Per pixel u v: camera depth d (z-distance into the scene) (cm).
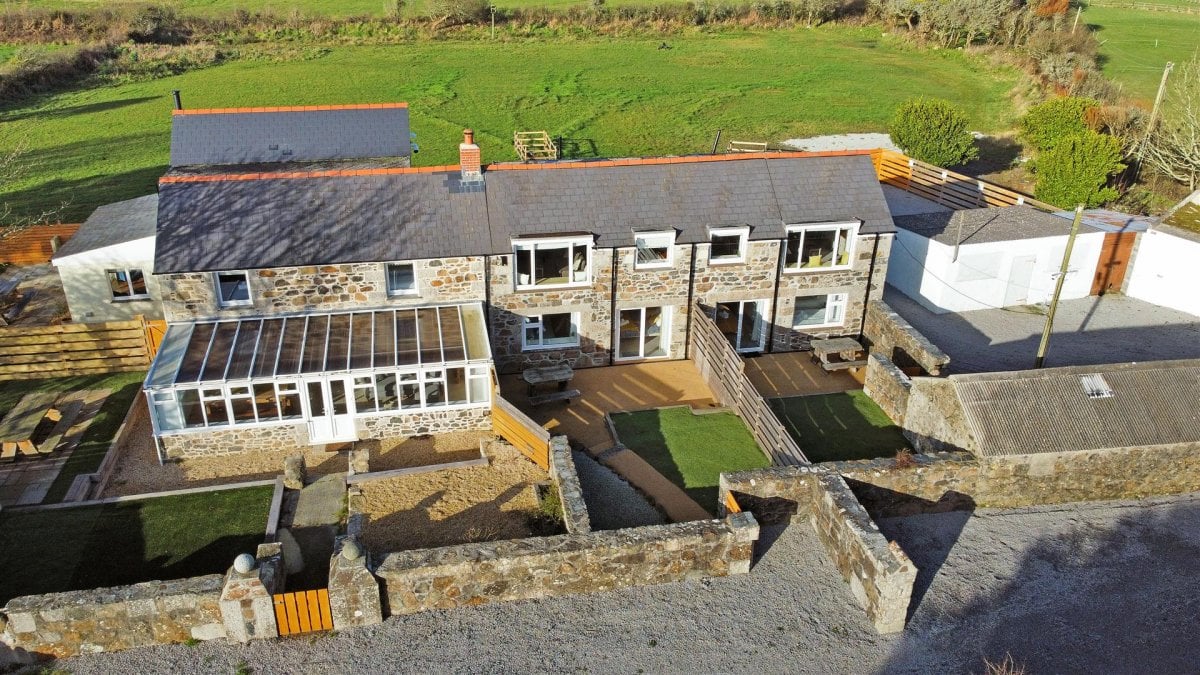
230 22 7769
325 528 2184
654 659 1808
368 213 2798
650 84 6794
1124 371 2405
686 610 1939
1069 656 1842
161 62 6919
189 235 2672
